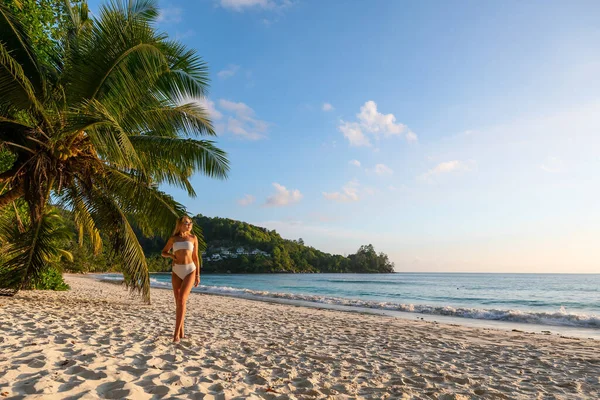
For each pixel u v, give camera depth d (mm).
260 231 146125
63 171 9055
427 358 5590
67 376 3010
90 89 8180
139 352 4254
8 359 3410
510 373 4867
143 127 9320
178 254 5375
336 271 146875
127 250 9562
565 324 12367
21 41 8094
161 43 8148
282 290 41156
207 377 3516
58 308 8258
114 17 7969
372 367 4707
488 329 10195
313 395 3352
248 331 7066
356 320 10938
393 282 68938
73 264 46125
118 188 9594
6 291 9586
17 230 9812
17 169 8539
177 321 5242
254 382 3588
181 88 8742
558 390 4098
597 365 5609
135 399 2676
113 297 13922
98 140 7469
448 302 27297
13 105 8109
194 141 9344
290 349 5547
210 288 27250
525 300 29141
